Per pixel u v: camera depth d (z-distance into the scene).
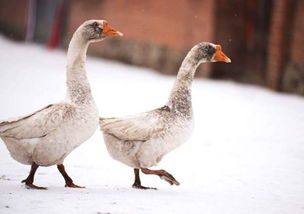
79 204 7.81
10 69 29.72
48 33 47.41
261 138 14.96
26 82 24.95
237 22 29.58
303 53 24.94
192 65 9.50
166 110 9.18
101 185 9.52
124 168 11.12
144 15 34.97
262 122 17.55
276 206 8.52
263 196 9.25
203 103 21.38
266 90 26.58
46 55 39.38
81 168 10.92
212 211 7.89
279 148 13.69
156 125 8.90
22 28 48.34
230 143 14.29
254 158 12.56
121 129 8.83
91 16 40.78
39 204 7.73
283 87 26.08
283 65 26.11
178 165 11.82
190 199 8.59
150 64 34.50
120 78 29.36
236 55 29.83
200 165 11.82
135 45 36.12
